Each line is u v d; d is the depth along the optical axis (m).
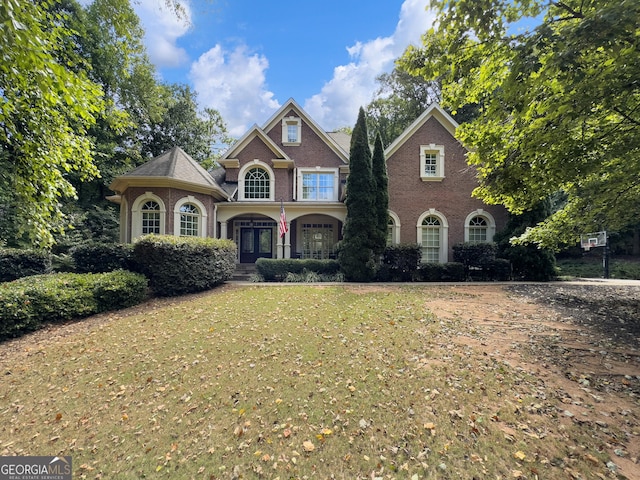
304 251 17.88
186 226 13.22
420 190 15.34
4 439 3.21
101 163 19.03
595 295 9.26
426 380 3.91
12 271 11.20
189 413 3.47
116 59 18.34
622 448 2.68
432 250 15.38
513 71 4.18
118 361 4.92
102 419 3.46
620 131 5.52
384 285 11.60
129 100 20.56
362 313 7.02
